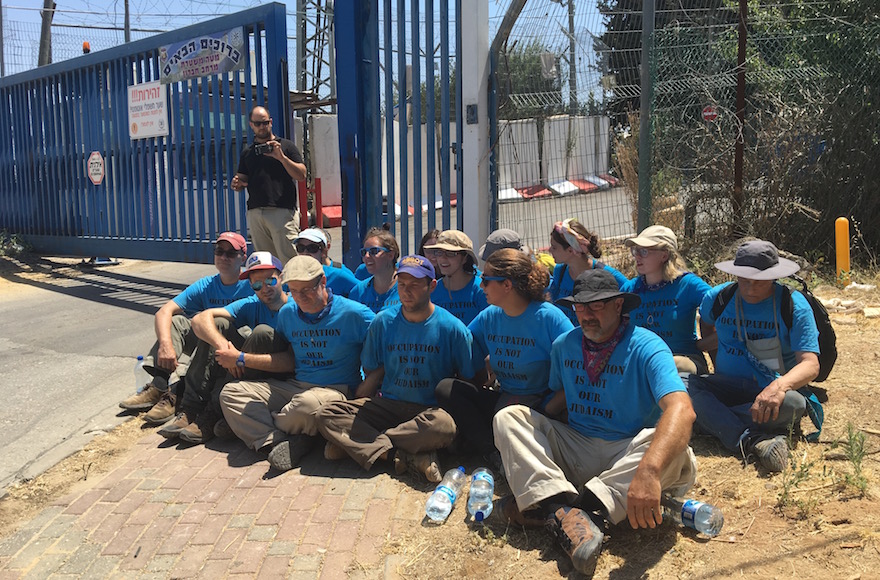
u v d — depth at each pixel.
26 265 12.37
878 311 6.25
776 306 3.90
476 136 7.10
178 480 4.08
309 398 4.19
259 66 8.56
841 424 4.04
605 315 3.18
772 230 8.02
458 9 7.08
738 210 7.90
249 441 4.38
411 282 3.98
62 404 5.55
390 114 7.56
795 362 3.89
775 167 7.94
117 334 7.70
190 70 9.34
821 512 3.12
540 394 3.96
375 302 5.09
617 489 3.04
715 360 4.30
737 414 3.92
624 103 8.38
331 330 4.41
